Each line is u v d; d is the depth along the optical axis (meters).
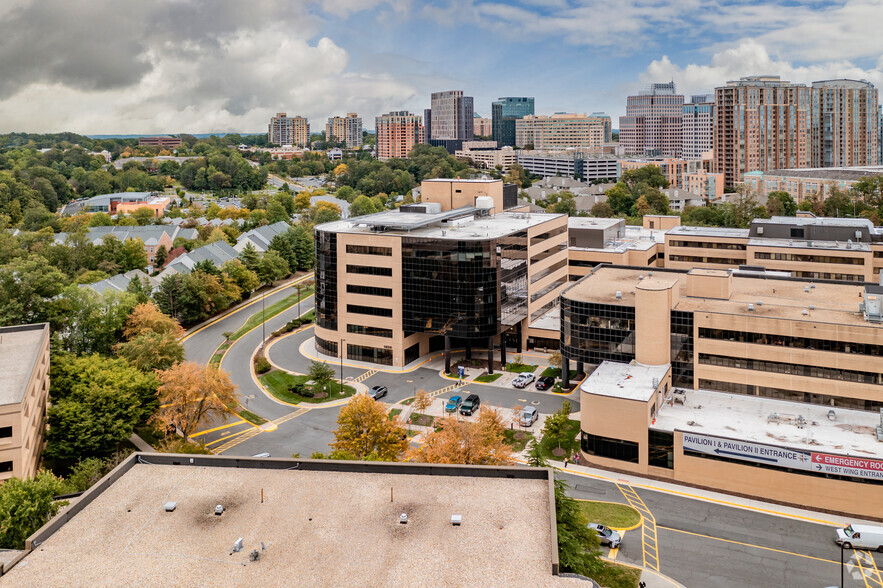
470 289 148.25
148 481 67.62
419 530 58.56
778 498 99.56
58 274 160.62
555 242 184.38
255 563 54.44
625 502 100.31
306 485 66.50
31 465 104.12
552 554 53.44
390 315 156.75
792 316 120.06
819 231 191.38
